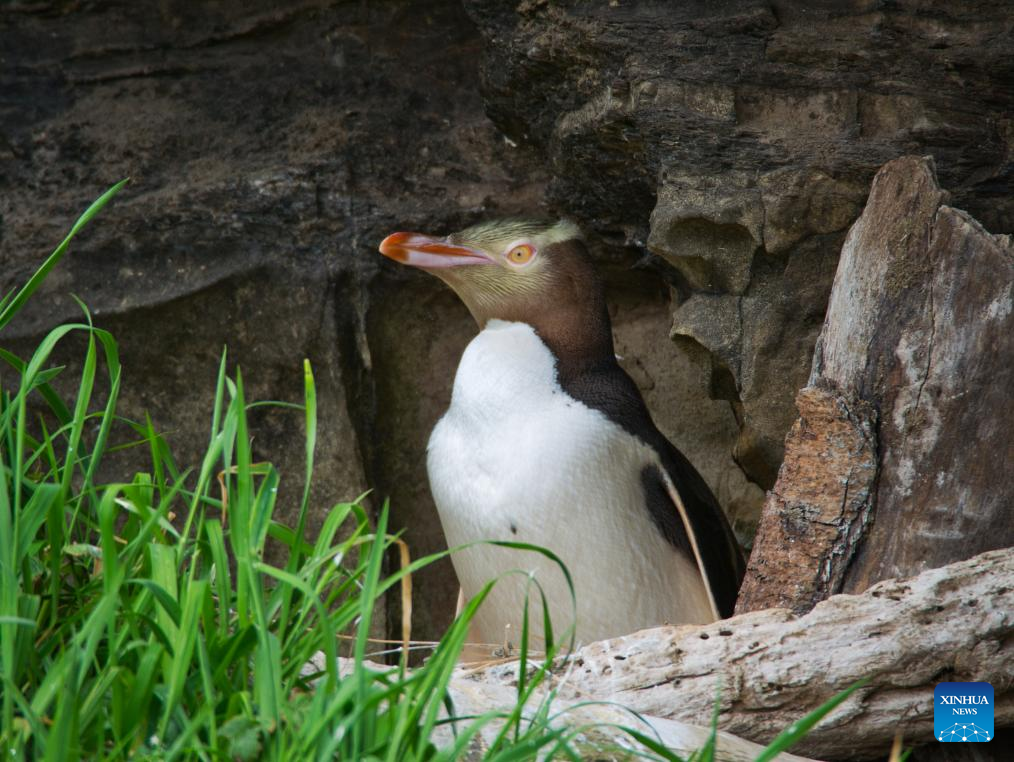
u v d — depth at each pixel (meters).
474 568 7.69
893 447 6.60
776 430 8.21
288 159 9.61
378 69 10.02
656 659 5.89
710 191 7.93
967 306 6.55
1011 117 7.74
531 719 4.82
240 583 4.55
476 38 10.05
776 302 8.08
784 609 6.02
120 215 9.58
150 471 9.76
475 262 8.05
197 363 9.74
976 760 6.10
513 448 7.43
